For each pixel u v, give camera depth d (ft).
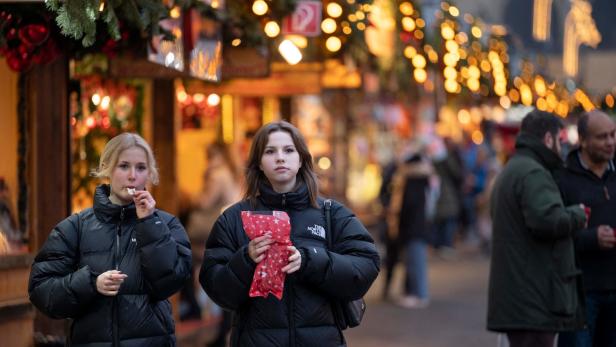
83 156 38.55
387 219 61.67
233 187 47.62
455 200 87.40
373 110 93.04
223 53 38.37
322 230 23.16
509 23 124.26
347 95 73.92
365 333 49.57
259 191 23.40
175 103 41.16
